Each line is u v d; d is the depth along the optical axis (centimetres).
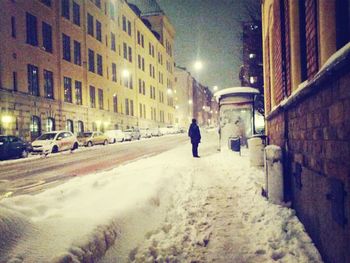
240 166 1172
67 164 1697
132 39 5784
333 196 322
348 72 272
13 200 532
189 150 2109
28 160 2070
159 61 7681
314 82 351
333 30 346
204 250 440
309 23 450
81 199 637
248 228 517
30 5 2873
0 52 2480
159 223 544
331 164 326
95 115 4106
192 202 698
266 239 456
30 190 984
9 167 1686
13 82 2617
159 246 447
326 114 339
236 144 1684
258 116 2862
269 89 1214
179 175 1039
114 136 3828
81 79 3788
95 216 448
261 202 648
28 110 2764
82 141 3241
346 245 289
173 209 653
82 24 3862
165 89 8138
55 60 3247
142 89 6319
